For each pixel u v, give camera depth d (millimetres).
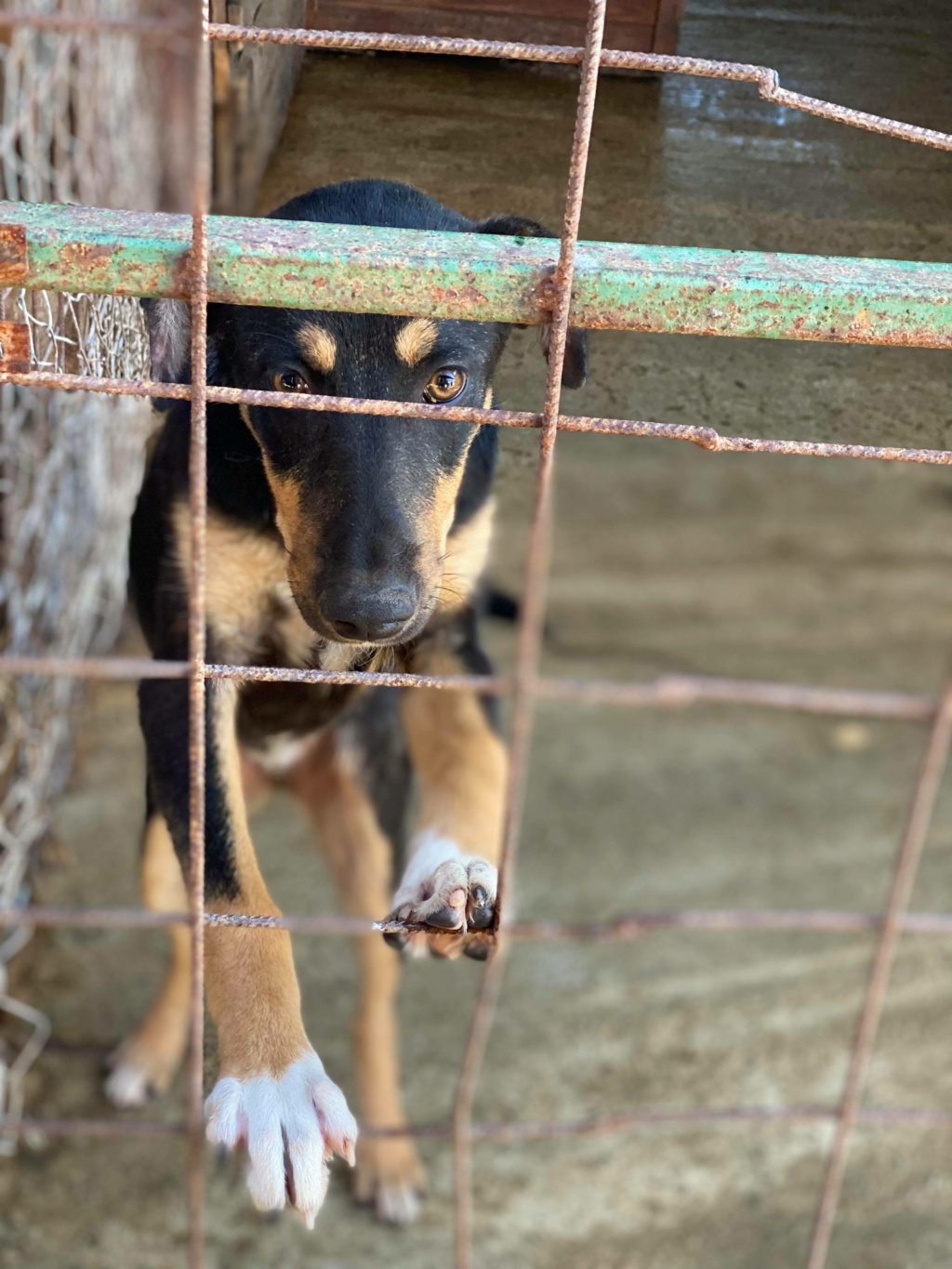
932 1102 1087
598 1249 977
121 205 1575
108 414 1415
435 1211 1008
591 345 595
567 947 1221
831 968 1211
